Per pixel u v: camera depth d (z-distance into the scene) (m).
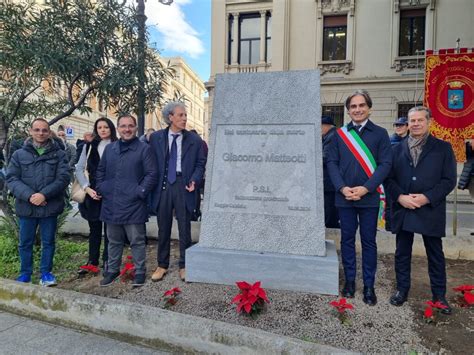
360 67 15.66
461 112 5.06
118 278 3.94
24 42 4.24
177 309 3.14
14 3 4.70
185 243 3.88
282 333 2.75
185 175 3.83
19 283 3.31
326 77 16.02
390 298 3.24
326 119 4.82
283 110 3.67
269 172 3.66
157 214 3.88
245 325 2.87
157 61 5.38
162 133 3.91
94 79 4.88
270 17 16.91
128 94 5.20
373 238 3.24
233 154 3.77
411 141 3.10
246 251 3.63
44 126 3.74
